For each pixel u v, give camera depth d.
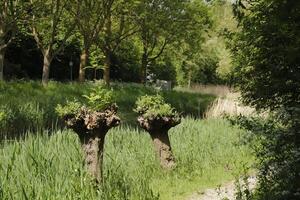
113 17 25.22
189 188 7.14
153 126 7.94
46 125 11.51
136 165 7.34
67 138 7.65
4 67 32.22
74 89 18.64
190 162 8.49
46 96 14.98
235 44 4.67
